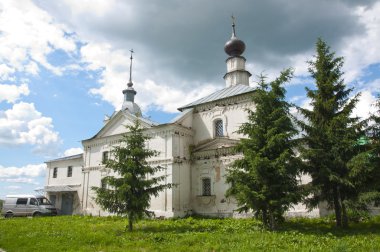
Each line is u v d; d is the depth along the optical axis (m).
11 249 12.28
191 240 13.26
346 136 16.12
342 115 16.45
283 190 15.83
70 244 13.02
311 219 19.88
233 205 25.48
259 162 15.44
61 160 39.06
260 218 17.19
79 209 35.16
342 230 15.17
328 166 16.30
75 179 37.09
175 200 26.02
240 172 16.59
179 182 26.88
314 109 17.61
